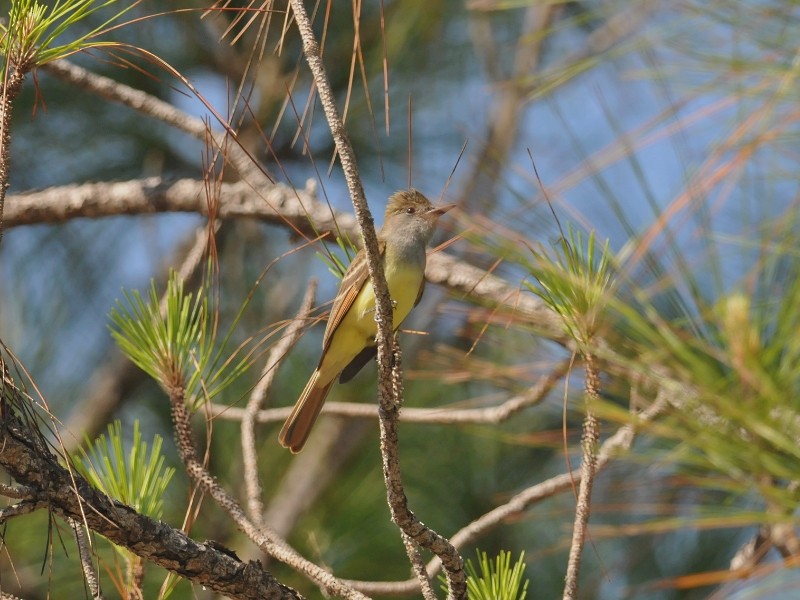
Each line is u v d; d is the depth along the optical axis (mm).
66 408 12250
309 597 10203
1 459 5031
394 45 11812
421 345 12102
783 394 4254
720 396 4340
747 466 4340
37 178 12156
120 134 12062
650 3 7141
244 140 11453
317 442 11969
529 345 7062
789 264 4758
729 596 4941
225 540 10492
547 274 5219
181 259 12680
